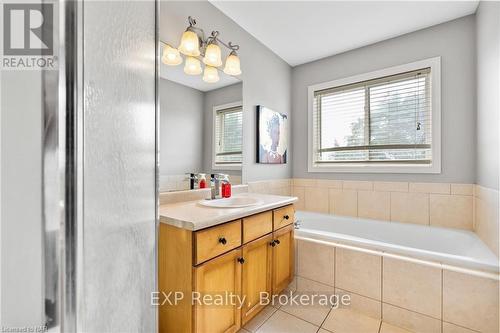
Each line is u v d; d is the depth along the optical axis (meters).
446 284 1.42
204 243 1.18
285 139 2.95
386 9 2.00
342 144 2.75
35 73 0.35
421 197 2.28
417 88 2.32
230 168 2.19
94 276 0.42
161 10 1.64
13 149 0.33
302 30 2.31
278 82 2.83
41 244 0.35
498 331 1.29
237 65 1.96
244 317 1.43
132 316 0.52
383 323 1.59
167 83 1.69
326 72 2.84
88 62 0.41
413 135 2.34
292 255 1.93
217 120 2.06
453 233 2.01
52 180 0.35
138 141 0.55
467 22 2.08
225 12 2.07
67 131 0.37
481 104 1.88
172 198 1.70
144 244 0.56
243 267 1.42
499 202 1.49
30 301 0.34
